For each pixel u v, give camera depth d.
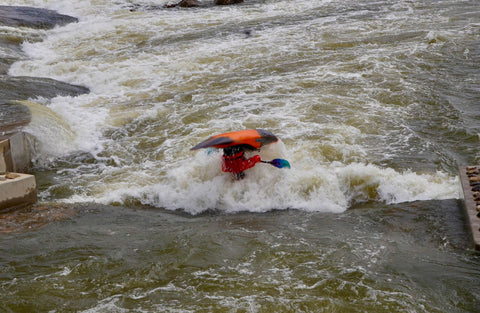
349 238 6.11
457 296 4.86
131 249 5.88
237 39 17.31
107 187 8.22
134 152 9.66
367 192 7.54
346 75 12.92
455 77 12.46
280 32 17.73
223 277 5.22
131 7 25.38
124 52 16.97
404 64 13.46
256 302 4.76
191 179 7.89
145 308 4.71
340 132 9.66
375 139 9.43
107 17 23.03
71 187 8.32
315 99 11.44
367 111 10.71
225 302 4.76
